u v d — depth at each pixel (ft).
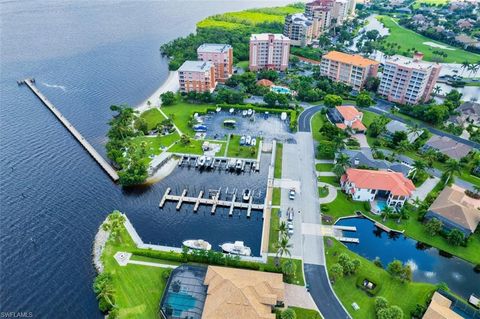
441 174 463.01
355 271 320.29
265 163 492.13
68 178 467.52
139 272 321.52
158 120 593.01
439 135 555.28
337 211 398.62
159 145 525.34
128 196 435.53
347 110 579.48
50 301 308.81
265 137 547.08
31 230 382.63
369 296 300.61
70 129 572.51
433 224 365.40
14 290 318.86
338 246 353.51
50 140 552.41
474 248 356.59
